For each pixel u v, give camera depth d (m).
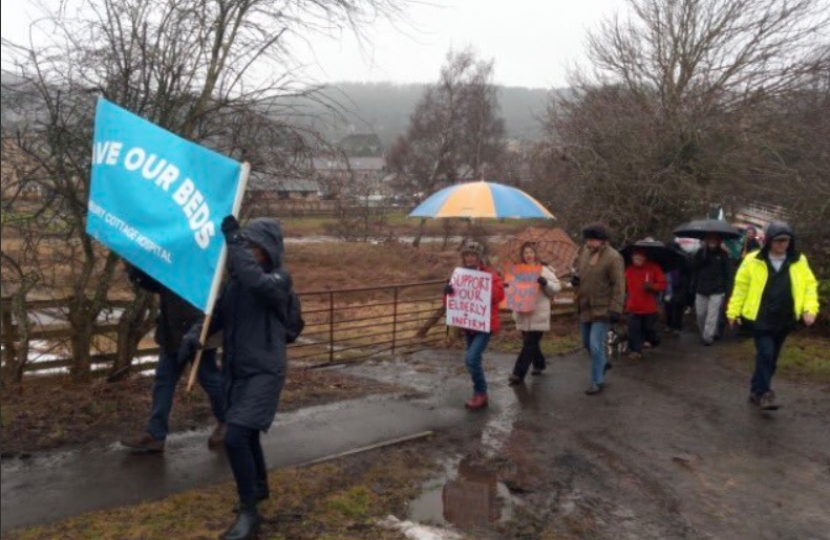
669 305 11.63
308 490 4.92
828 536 4.67
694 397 7.84
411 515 4.70
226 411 4.32
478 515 4.75
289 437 6.00
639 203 14.67
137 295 7.44
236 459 4.14
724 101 15.53
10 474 4.87
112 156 4.95
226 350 4.30
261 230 4.28
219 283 4.33
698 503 5.12
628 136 15.20
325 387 7.68
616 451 6.12
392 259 26.55
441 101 47.75
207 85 7.27
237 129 7.42
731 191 14.78
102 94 6.84
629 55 17.00
